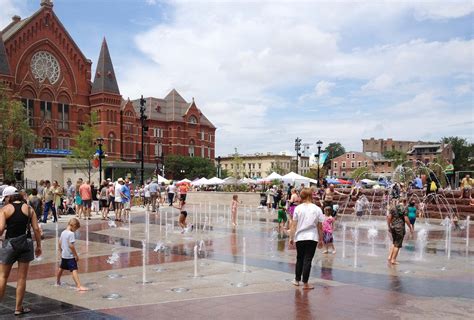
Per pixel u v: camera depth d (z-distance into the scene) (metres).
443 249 14.87
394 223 12.07
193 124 107.31
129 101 91.56
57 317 7.25
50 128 77.88
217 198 43.00
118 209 25.39
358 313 7.47
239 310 7.64
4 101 51.69
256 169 155.00
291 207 20.09
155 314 7.42
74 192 30.81
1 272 7.36
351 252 14.09
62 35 80.00
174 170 97.75
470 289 9.17
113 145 85.00
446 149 117.94
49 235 18.89
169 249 14.85
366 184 59.84
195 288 9.24
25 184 59.03
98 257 13.26
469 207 26.47
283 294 8.70
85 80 84.12
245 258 13.00
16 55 73.44
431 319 7.16
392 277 10.33
